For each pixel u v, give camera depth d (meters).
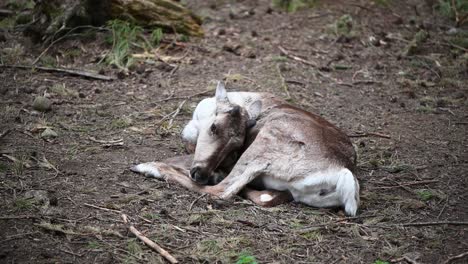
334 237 7.53
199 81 11.77
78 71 11.62
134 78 11.68
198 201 8.03
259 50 13.14
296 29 14.16
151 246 7.07
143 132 9.87
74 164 8.77
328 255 7.21
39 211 7.57
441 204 8.45
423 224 7.89
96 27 12.64
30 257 6.75
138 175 8.57
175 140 9.73
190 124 9.09
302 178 7.96
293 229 7.59
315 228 7.61
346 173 7.79
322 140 8.12
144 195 8.10
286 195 8.16
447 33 14.70
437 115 11.33
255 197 8.12
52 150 9.10
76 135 9.60
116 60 11.97
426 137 10.45
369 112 11.27
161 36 12.84
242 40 13.44
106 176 8.51
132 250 7.00
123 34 12.58
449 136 10.54
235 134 8.27
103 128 9.91
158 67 12.09
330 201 7.96
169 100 11.02
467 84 12.59
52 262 6.68
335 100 11.60
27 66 11.66
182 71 12.08
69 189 8.12
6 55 11.89
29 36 12.51
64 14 12.43
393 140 10.27
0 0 14.09
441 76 12.87
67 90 10.94
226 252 7.08
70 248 6.97
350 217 7.84
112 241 7.17
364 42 13.91
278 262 6.97
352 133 10.41
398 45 14.02
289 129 8.17
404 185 8.89
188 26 13.32
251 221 7.68
